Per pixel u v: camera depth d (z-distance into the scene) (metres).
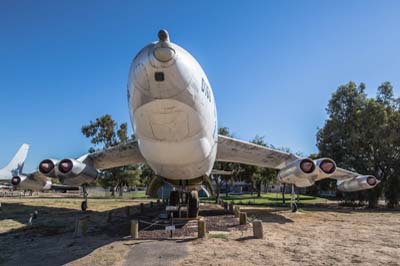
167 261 6.45
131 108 7.43
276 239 8.87
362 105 25.70
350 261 6.54
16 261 6.77
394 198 23.55
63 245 8.32
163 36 6.31
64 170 12.73
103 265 6.29
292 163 13.50
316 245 8.12
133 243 8.23
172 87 6.62
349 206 25.45
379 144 24.28
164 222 11.72
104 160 15.18
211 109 8.59
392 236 9.63
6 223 13.06
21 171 38.00
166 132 7.55
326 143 27.70
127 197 38.88
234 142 13.45
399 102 25.39
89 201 28.28
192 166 9.62
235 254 6.99
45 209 19.14
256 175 38.38
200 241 8.33
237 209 13.97
